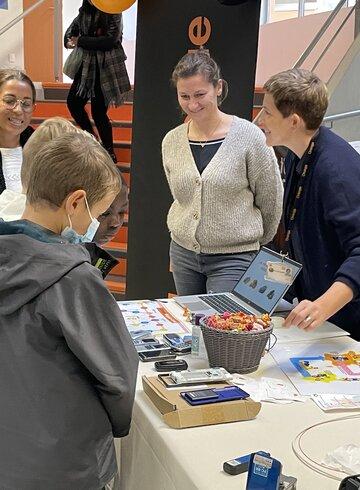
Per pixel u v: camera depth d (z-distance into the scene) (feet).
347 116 12.05
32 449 3.59
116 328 3.73
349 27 15.33
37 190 3.83
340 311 6.27
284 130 5.93
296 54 17.65
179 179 7.79
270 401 4.39
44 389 3.61
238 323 4.92
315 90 5.77
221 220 7.67
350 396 4.46
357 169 5.82
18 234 3.73
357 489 2.98
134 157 12.59
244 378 4.77
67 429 3.64
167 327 5.88
